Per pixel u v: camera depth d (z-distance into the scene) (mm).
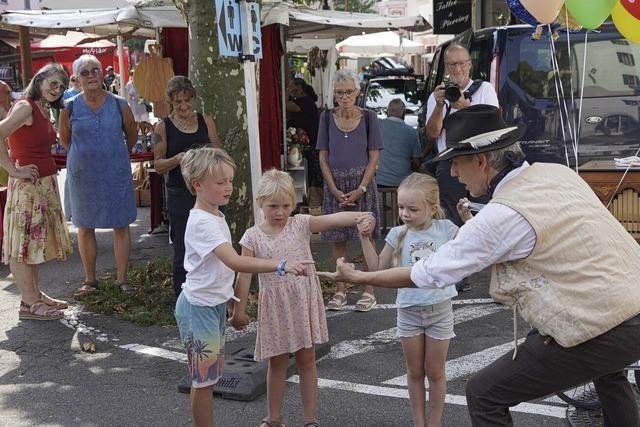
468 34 7785
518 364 2748
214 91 6141
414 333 3689
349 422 4086
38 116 5918
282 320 3768
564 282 2604
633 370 3656
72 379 4824
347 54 22469
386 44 20406
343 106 5938
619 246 2658
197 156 3512
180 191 5777
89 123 6309
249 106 5090
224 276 3568
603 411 3221
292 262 3316
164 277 7109
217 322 3600
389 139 8562
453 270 2723
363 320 5852
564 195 2680
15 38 20469
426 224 3727
